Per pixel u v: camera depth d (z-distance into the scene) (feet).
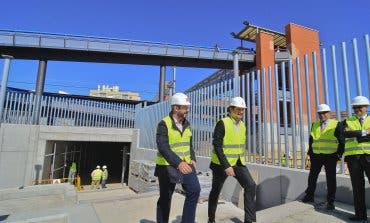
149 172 39.45
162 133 13.30
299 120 21.20
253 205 14.85
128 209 21.76
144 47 88.33
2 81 47.83
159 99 93.86
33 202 33.06
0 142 52.39
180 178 12.91
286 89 22.74
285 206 17.52
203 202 23.88
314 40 95.50
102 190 53.21
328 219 14.58
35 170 54.85
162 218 13.83
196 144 33.81
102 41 85.61
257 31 92.79
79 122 61.16
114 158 101.40
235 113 15.72
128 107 65.98
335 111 19.01
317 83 20.38
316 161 17.21
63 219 19.99
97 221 18.75
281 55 90.27
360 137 14.12
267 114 24.07
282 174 21.21
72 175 63.93
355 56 18.33
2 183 51.65
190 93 36.01
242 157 15.52
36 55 84.58
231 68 96.32
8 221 19.26
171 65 94.43
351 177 14.33
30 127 55.62
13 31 80.02
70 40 83.35
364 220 13.98
